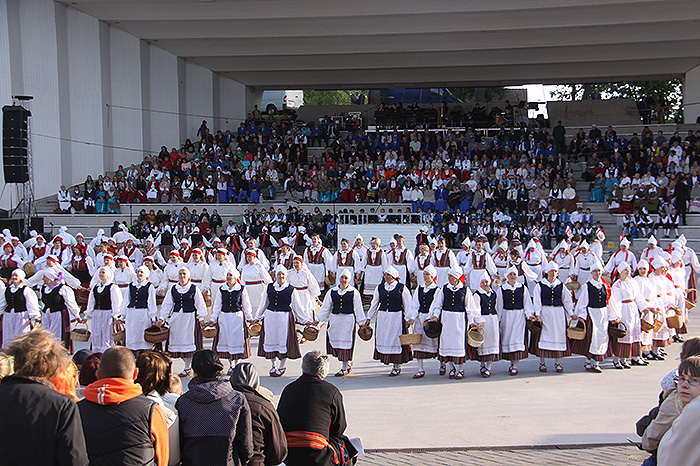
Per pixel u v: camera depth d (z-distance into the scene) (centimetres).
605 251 2450
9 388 344
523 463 614
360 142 3266
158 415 403
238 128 3600
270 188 2983
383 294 1049
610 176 2819
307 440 496
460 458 638
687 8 2755
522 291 1058
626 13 2798
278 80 3962
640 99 4944
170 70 3434
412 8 2762
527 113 4022
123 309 1103
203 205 2888
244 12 2856
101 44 2980
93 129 2947
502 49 3344
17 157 2239
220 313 1069
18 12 2600
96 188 2778
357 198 2880
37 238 1805
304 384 523
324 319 1070
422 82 3981
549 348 1052
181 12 2883
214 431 435
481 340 992
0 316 1084
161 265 1842
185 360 1061
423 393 918
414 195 2788
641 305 1084
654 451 437
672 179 2645
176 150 3156
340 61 3628
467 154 3033
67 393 397
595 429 734
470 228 2520
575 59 3459
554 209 2627
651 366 1109
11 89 2555
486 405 844
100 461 380
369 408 832
